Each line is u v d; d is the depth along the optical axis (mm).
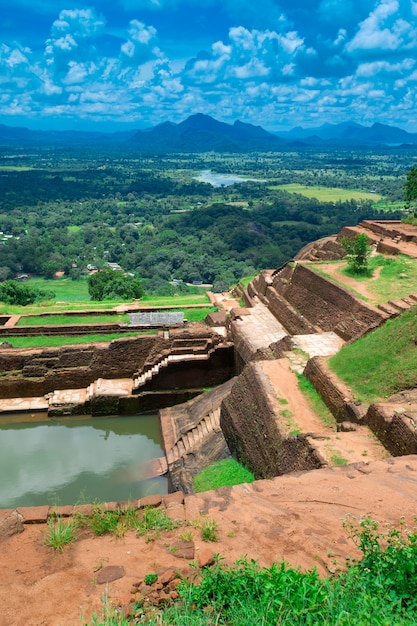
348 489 9633
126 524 8062
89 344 29688
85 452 24141
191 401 27438
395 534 6902
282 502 9125
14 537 7727
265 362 20312
